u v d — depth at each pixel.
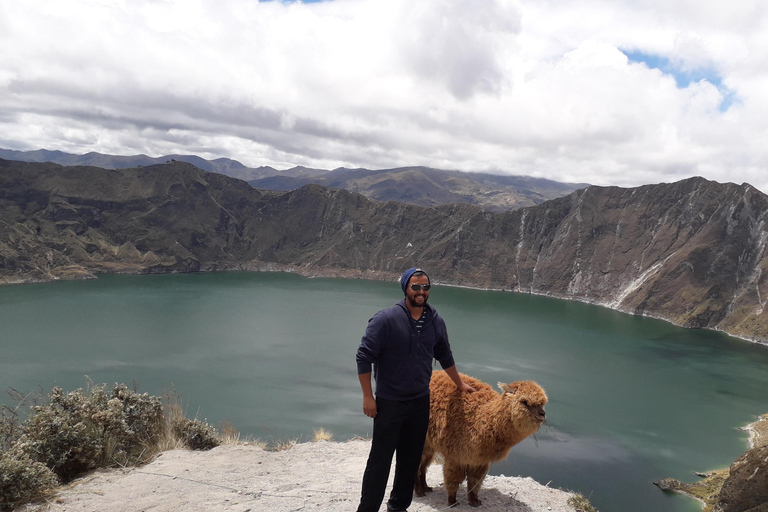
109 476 7.27
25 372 73.75
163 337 102.00
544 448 55.66
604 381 85.81
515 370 89.00
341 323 124.81
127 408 9.16
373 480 4.99
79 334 100.31
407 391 5.04
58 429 7.46
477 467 6.17
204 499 6.25
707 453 56.91
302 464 8.11
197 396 67.31
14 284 169.88
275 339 105.12
